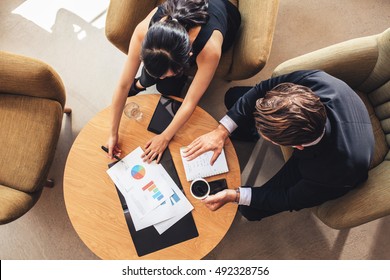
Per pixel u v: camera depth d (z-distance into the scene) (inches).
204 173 57.1
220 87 82.0
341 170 45.3
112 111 58.4
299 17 86.7
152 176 57.1
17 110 62.0
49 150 61.4
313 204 52.8
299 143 40.0
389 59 54.4
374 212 50.0
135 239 54.6
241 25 63.1
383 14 86.5
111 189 56.7
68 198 56.3
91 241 54.6
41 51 84.9
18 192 59.2
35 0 87.6
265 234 74.2
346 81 60.9
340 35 85.6
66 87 82.4
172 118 60.1
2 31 86.2
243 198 54.9
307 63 59.6
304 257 73.3
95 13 86.8
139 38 51.9
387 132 60.9
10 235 73.9
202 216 55.4
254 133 74.6
